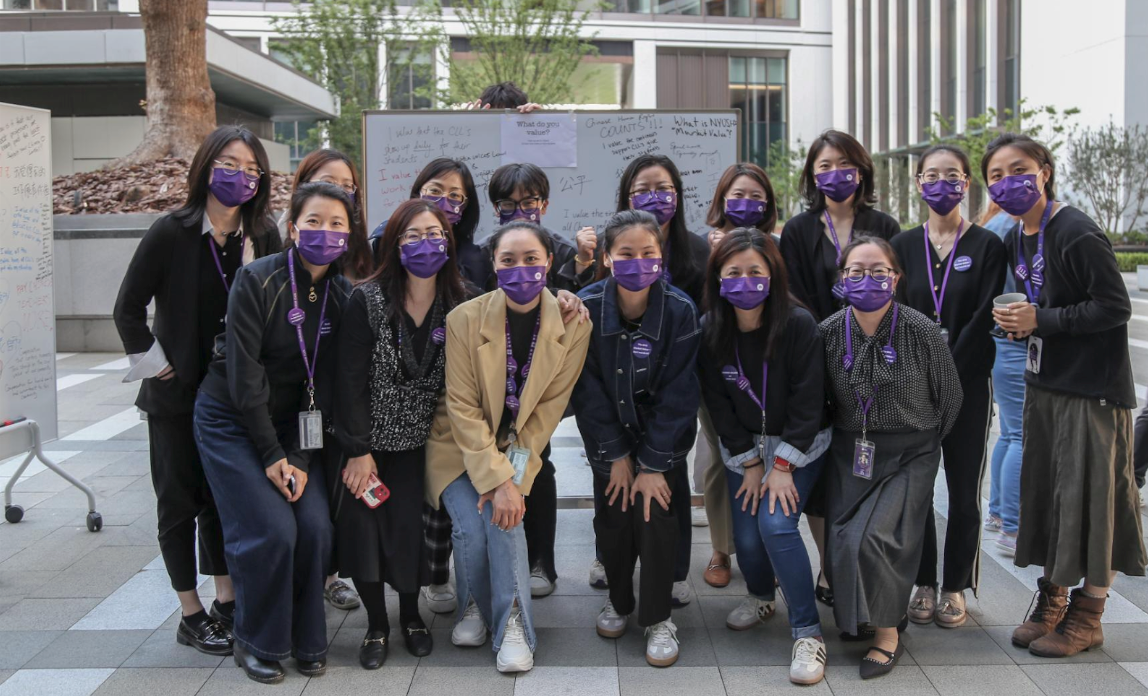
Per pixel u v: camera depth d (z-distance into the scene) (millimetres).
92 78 16438
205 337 3213
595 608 3631
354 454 3078
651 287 3223
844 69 38688
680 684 3008
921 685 2977
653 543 3135
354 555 3111
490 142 5047
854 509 3141
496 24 21703
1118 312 2984
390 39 23047
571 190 5062
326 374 3170
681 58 39062
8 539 4367
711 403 3354
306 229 2955
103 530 4492
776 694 2936
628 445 3277
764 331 3193
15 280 4238
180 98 11133
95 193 10414
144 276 3152
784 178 33281
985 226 4531
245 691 2957
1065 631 3205
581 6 37750
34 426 4301
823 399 3230
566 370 3238
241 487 2951
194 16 11094
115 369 8766
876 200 3781
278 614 2982
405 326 3154
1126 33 22562
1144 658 3145
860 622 3027
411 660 3191
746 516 3328
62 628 3430
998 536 4352
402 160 5055
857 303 3102
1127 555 3158
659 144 5031
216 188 3105
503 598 3139
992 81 27828
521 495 3162
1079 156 22625
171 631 3410
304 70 22984
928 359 3137
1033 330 3195
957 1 29234
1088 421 3111
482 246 3846
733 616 3428
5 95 17281
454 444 3262
